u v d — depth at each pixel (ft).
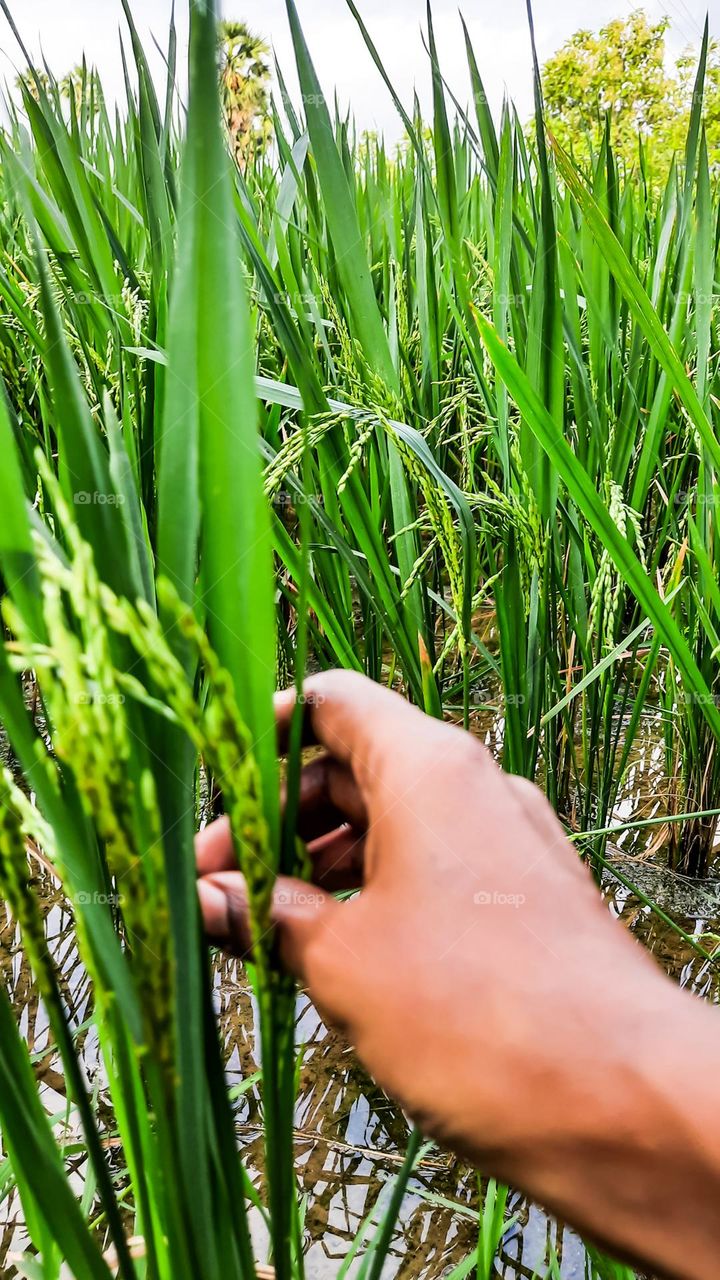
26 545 0.69
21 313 3.32
